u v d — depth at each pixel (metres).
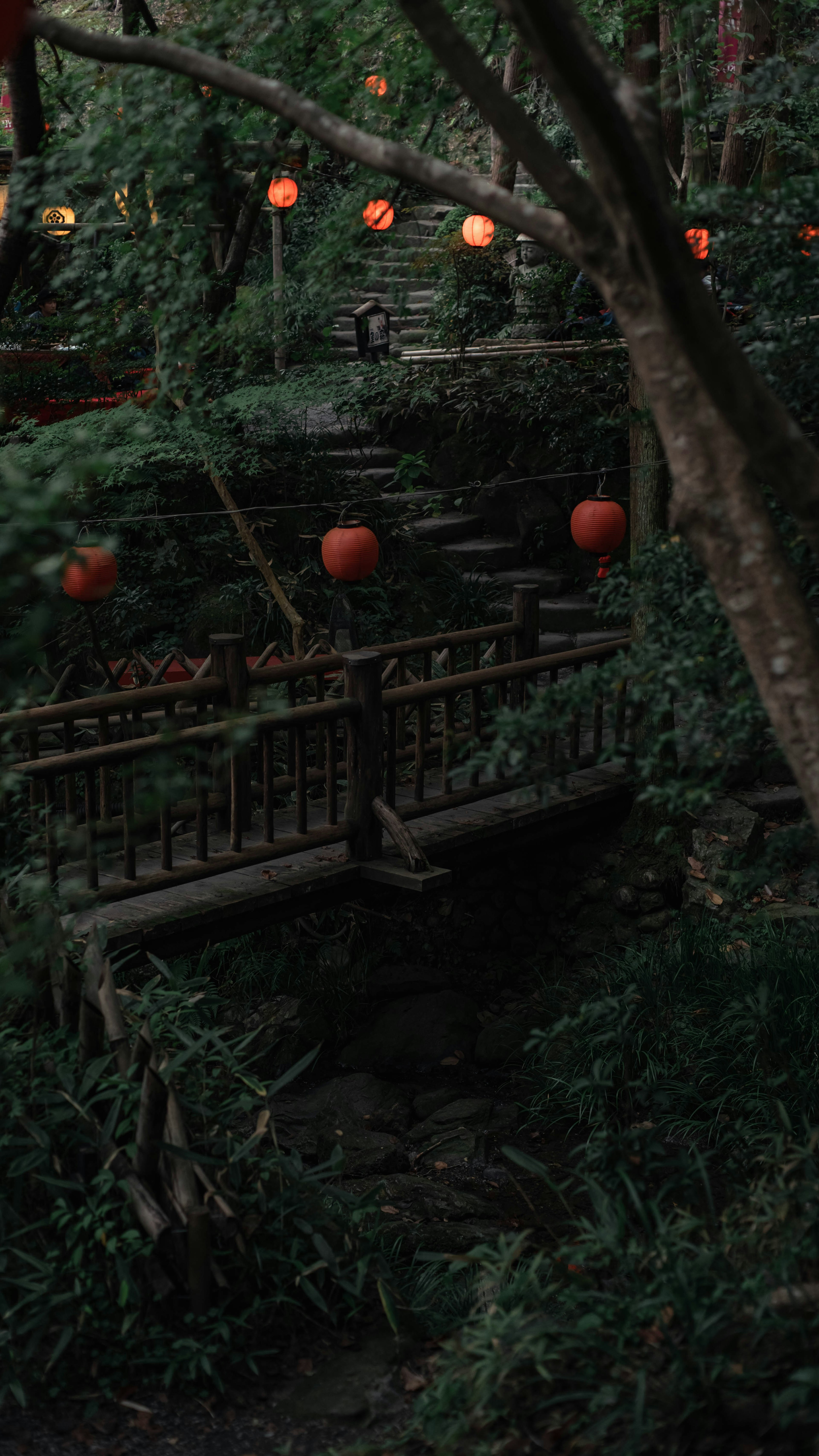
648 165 2.18
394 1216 4.93
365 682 5.84
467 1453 2.88
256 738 6.20
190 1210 3.39
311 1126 5.80
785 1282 2.92
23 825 4.74
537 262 10.95
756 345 3.51
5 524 2.57
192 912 5.23
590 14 5.82
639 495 6.73
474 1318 3.41
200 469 8.84
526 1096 6.08
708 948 6.25
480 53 4.65
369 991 6.96
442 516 9.98
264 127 4.10
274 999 6.86
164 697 5.58
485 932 7.31
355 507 9.42
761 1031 5.05
